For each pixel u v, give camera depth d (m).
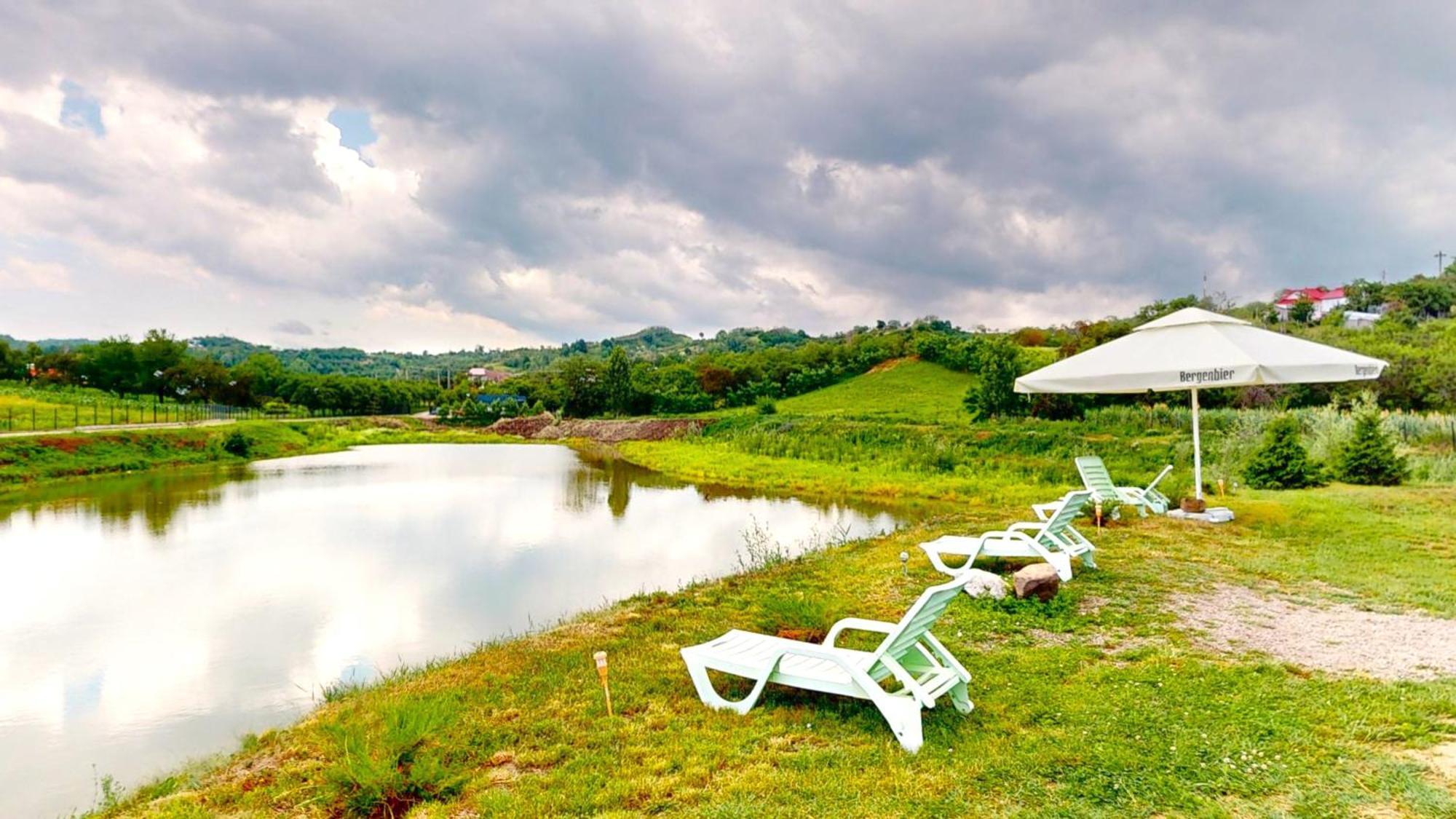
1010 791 3.88
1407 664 5.47
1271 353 9.41
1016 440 24.97
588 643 7.09
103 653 8.80
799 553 12.70
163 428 40.81
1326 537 10.17
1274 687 5.05
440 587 11.52
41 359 72.75
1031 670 5.61
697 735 4.80
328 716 6.09
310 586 11.78
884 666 4.89
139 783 5.70
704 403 61.72
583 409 66.75
